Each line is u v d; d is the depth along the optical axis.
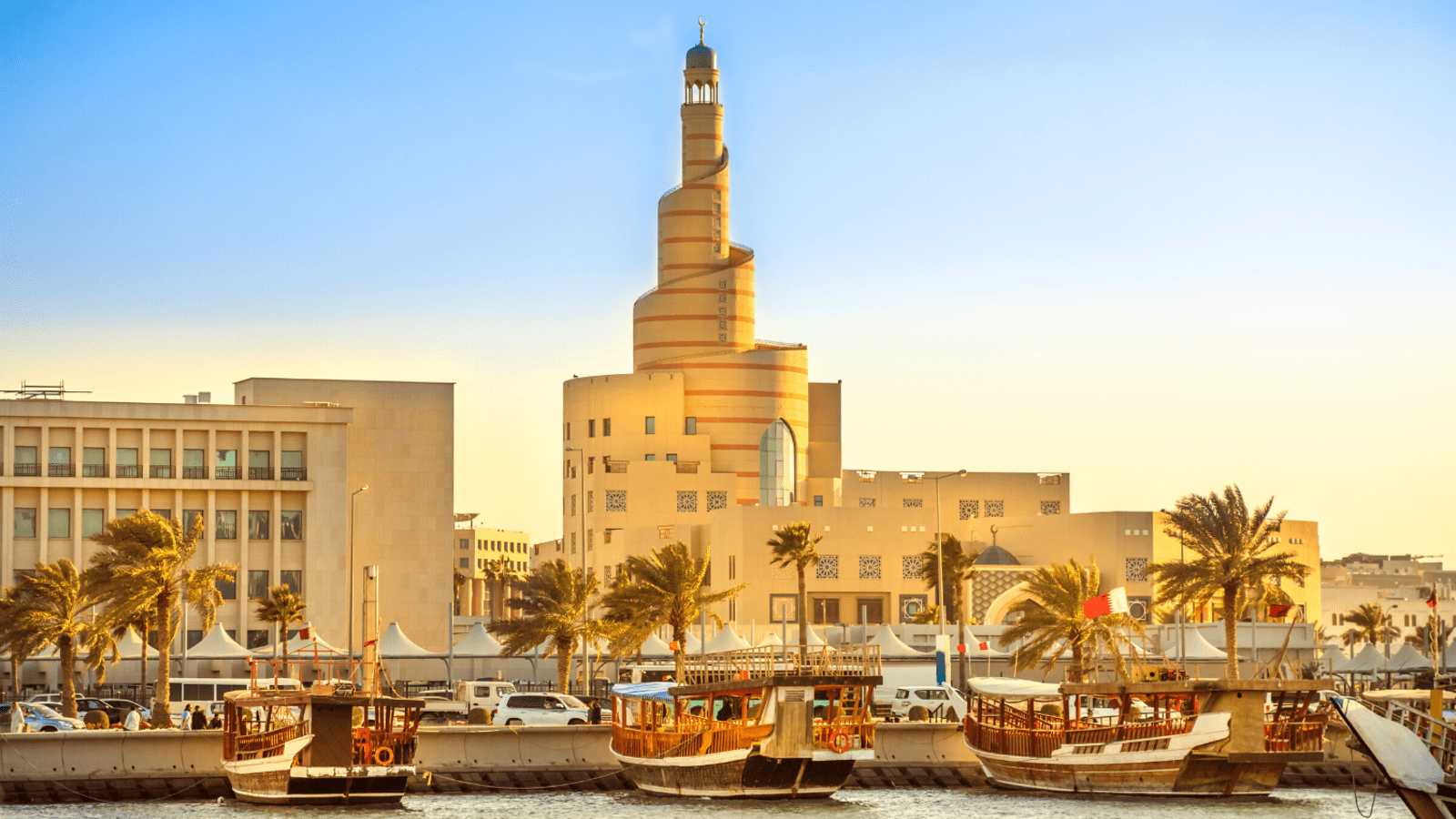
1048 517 192.50
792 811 68.44
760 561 186.38
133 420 144.12
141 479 143.62
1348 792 75.00
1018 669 106.56
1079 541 187.38
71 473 142.25
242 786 69.81
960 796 73.88
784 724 69.56
